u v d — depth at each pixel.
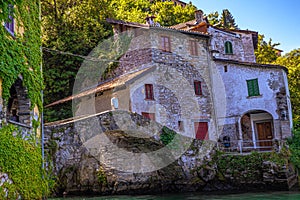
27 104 10.74
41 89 12.02
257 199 14.13
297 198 13.95
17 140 9.47
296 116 28.78
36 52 11.81
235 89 21.86
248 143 22.25
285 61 32.44
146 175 17.95
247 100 21.52
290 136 20.38
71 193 17.14
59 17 28.16
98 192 17.34
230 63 22.20
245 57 26.19
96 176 17.14
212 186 18.19
